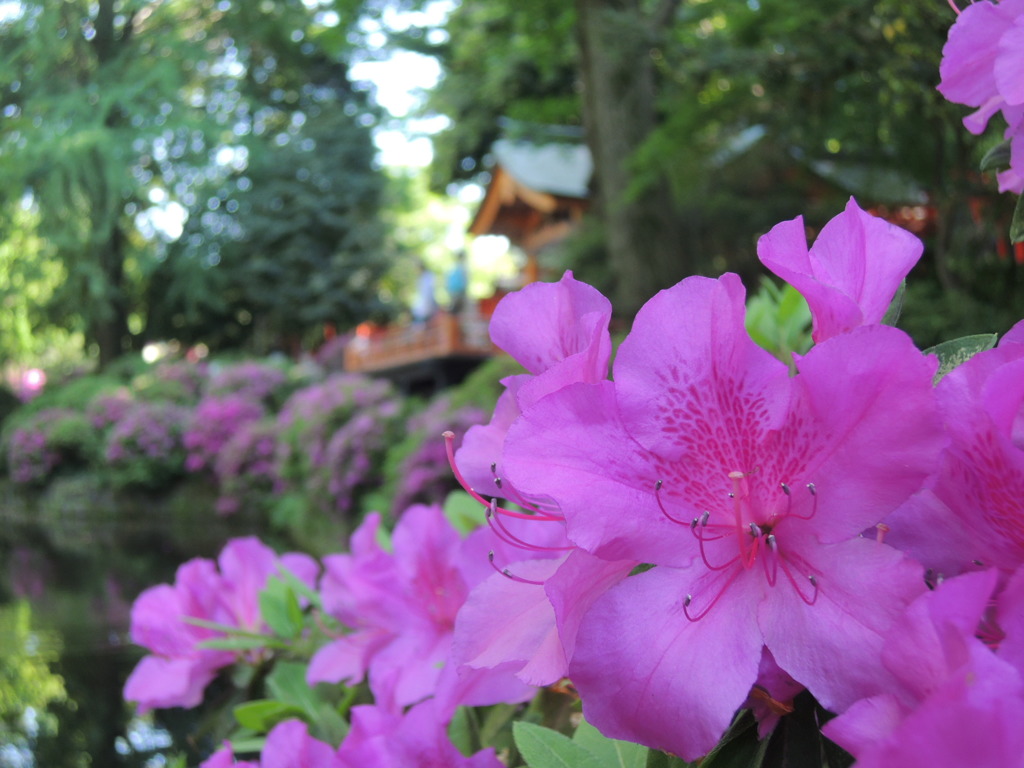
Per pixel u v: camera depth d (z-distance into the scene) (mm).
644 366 519
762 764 515
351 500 11695
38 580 6703
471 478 631
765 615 484
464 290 20172
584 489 502
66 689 2895
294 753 803
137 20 19641
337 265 24656
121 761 1929
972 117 667
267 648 1217
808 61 6547
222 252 23641
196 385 17938
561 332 600
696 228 11125
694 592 496
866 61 6082
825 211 9891
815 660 463
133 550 9141
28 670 3189
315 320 24891
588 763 604
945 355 572
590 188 15641
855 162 8469
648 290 10555
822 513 482
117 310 22734
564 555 657
